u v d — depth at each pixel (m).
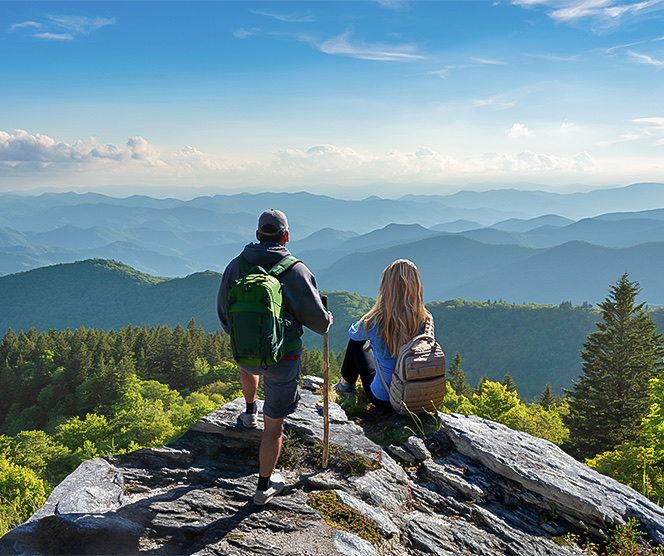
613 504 3.58
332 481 3.62
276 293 3.00
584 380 37.16
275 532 2.94
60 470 49.09
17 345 131.50
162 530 2.89
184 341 115.81
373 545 2.93
